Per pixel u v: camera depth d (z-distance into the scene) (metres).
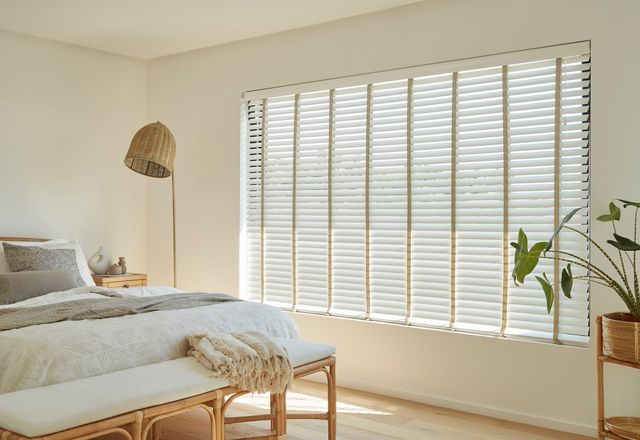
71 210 5.36
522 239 3.30
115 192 5.68
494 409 3.94
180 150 5.66
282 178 5.08
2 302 3.97
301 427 3.74
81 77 5.42
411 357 4.31
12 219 4.98
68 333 2.89
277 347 3.04
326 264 4.80
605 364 3.57
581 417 3.65
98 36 5.08
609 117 3.55
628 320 3.22
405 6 4.34
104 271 5.23
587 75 3.69
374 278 4.53
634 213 3.46
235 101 5.29
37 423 2.15
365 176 4.58
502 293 3.97
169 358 3.13
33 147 5.10
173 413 2.59
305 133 4.92
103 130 5.59
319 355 3.35
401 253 4.41
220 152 5.39
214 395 2.76
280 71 5.00
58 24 4.76
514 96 3.95
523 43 3.86
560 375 3.72
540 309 3.84
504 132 3.95
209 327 3.39
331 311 4.75
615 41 3.54
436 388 4.20
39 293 4.11
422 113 4.32
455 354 4.11
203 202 5.50
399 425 3.79
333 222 4.75
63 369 2.72
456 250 4.14
